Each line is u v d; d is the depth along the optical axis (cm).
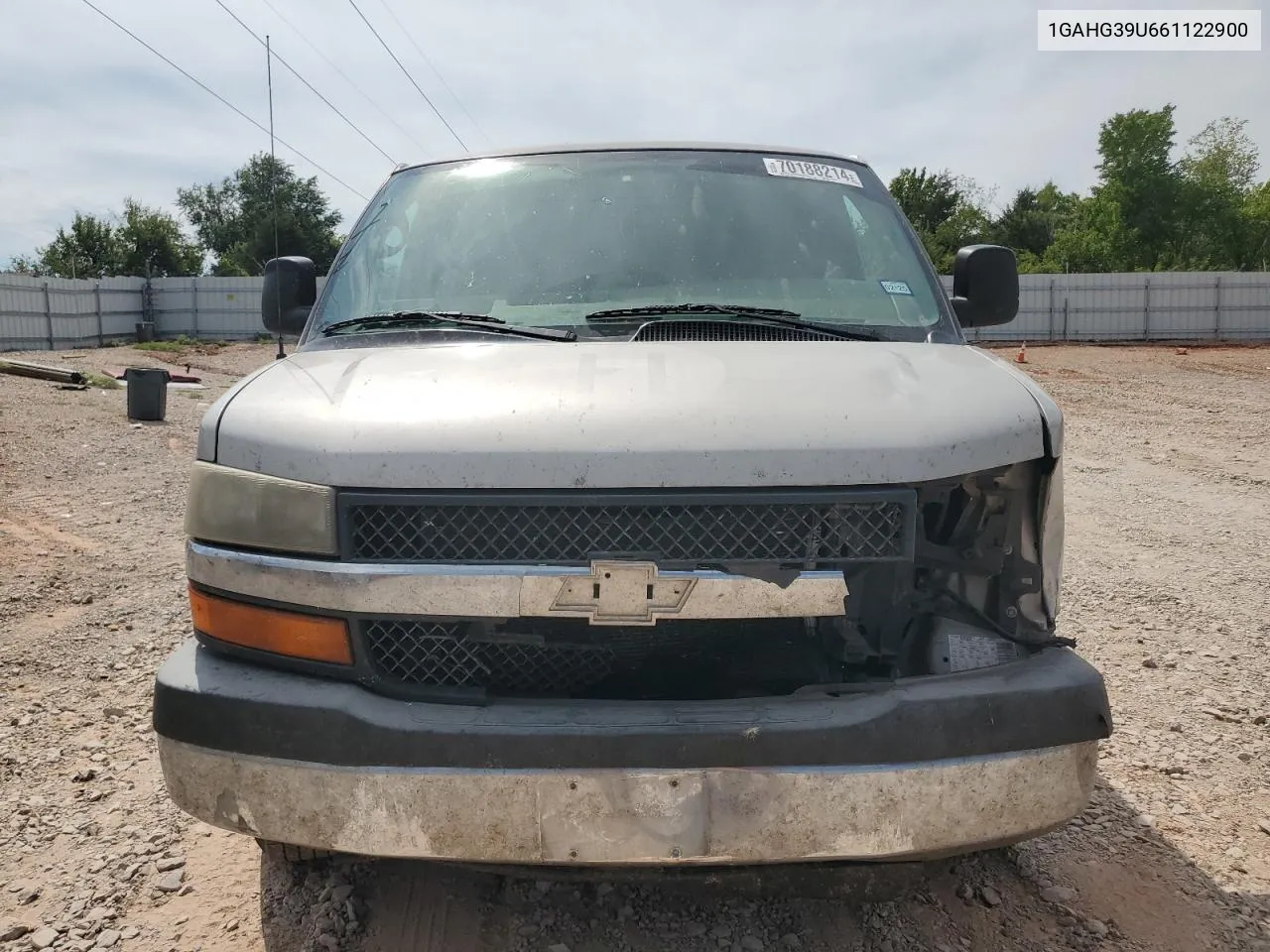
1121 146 5322
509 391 221
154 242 5056
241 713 203
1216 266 5412
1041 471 221
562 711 199
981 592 227
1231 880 276
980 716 199
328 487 206
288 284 333
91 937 247
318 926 245
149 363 2527
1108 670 441
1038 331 3294
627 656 214
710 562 200
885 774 195
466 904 255
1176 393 1875
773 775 193
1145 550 673
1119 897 265
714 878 211
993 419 217
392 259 315
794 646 217
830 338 278
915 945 242
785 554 202
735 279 301
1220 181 5297
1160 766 346
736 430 204
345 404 222
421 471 203
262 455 215
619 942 242
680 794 193
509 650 214
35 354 2673
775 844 195
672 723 195
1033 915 256
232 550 216
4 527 706
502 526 204
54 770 338
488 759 194
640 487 201
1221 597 556
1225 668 443
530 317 287
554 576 198
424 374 235
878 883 218
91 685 416
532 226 316
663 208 320
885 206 341
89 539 677
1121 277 3259
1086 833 299
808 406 213
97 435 1130
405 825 197
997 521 222
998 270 334
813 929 247
